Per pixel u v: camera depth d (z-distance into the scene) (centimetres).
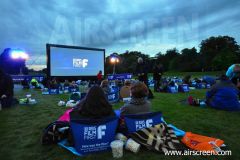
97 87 279
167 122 393
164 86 997
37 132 340
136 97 295
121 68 4775
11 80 601
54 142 284
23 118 444
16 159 238
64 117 370
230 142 287
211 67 6366
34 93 1036
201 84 1212
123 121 291
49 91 1009
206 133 327
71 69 1889
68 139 277
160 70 1013
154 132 270
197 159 232
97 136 255
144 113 287
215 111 501
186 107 557
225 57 6044
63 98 810
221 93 524
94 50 2022
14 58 1812
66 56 1848
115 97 670
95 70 2053
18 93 1031
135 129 275
